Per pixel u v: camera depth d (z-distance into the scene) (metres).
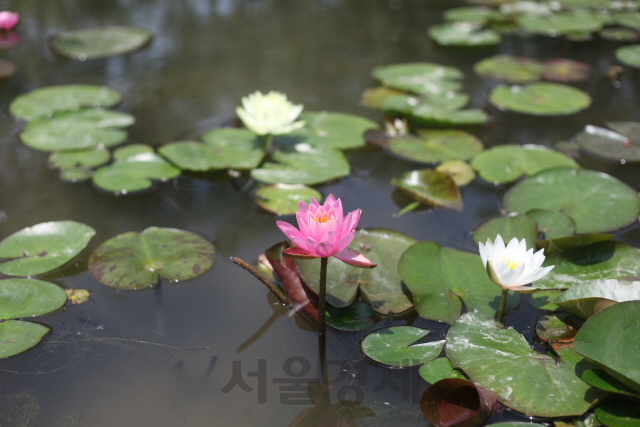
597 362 1.21
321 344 1.49
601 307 1.37
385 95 3.22
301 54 3.87
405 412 1.29
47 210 2.07
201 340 1.50
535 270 1.38
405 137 2.67
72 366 1.41
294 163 2.40
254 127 2.40
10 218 2.01
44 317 1.56
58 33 4.06
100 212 2.08
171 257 1.79
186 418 1.28
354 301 1.64
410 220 2.05
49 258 1.75
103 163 2.40
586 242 1.66
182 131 2.70
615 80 3.48
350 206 2.15
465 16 4.73
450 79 3.43
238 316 1.59
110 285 1.67
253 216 2.10
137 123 2.78
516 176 2.31
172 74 3.43
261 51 3.88
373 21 4.70
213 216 2.09
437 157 2.48
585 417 1.22
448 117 2.74
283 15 4.77
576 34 4.48
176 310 1.61
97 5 4.84
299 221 1.36
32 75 3.34
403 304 1.58
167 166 2.38
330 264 1.73
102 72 3.43
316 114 2.89
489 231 1.90
